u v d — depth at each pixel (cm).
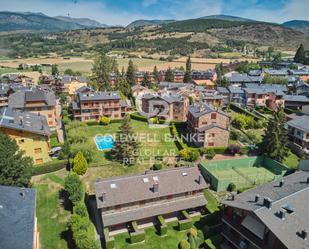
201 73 16800
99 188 4297
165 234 4225
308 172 4441
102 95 9662
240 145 7488
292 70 16988
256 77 14738
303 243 2967
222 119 7688
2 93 10588
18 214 2781
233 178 5869
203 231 4275
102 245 3988
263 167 6712
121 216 4197
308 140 7431
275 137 6606
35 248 2930
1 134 4603
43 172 5741
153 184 4500
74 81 13825
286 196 3516
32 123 6469
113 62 16300
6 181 4228
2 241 2341
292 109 11031
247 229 3484
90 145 6881
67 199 4947
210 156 6806
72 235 4047
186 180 4700
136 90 12562
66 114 9706
